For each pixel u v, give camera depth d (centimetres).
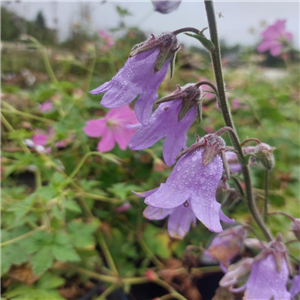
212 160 13
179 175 13
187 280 27
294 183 31
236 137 15
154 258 28
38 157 28
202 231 28
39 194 22
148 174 31
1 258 21
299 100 52
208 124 36
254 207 18
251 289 17
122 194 25
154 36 13
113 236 28
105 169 31
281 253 17
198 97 14
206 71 47
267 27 47
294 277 18
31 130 34
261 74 55
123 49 44
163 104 15
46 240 21
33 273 21
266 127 38
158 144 31
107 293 24
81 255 24
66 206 22
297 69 57
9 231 23
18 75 52
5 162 31
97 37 44
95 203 31
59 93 36
